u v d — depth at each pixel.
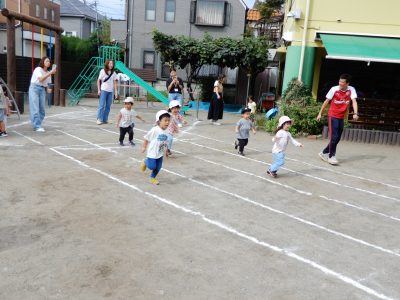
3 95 9.58
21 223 5.02
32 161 7.77
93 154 8.68
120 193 6.34
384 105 14.10
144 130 12.34
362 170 9.38
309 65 14.48
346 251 4.93
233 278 4.09
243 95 24.67
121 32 29.06
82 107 18.14
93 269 4.05
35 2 33.16
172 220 5.45
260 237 5.14
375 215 6.36
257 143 11.69
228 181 7.53
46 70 10.69
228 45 21.41
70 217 5.29
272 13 30.02
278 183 7.70
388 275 4.39
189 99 23.92
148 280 3.93
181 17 28.30
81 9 46.75
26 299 3.51
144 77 26.42
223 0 27.84
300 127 13.25
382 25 14.08
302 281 4.13
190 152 9.79
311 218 5.98
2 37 27.94
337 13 14.12
